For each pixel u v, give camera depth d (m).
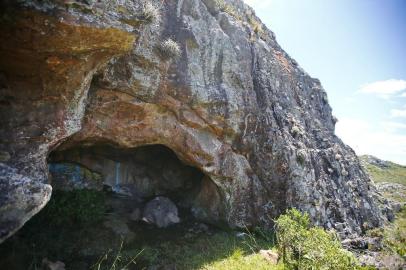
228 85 14.13
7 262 8.57
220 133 13.91
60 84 7.91
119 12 7.66
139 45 10.68
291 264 10.17
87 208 11.70
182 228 13.43
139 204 14.48
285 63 20.86
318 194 16.94
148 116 11.77
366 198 21.16
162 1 12.29
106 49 8.09
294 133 17.53
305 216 12.15
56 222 10.88
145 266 9.95
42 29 6.62
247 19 18.94
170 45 11.55
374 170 50.22
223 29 15.55
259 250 12.28
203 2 15.42
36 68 7.39
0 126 7.23
